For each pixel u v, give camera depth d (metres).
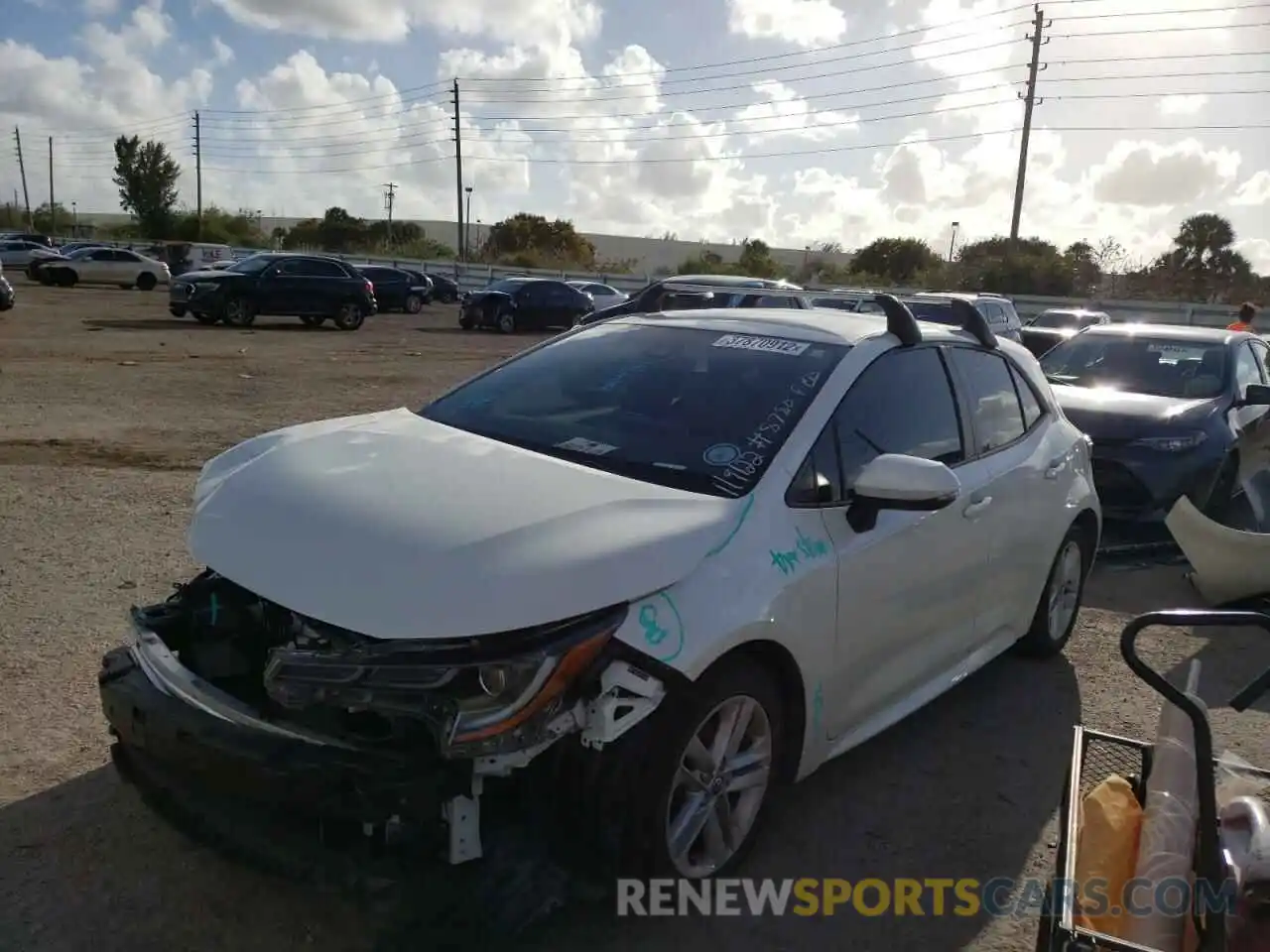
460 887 2.85
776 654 3.23
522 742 2.62
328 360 18.64
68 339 19.41
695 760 3.07
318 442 3.68
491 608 2.67
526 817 2.90
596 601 2.77
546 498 3.11
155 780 3.00
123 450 9.56
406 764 2.63
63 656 4.77
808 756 3.48
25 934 2.94
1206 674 5.36
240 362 17.39
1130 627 2.54
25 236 51.25
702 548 3.05
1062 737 4.53
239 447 3.88
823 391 3.74
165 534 6.84
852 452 3.70
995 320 19.53
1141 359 8.95
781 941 3.10
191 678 2.96
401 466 3.38
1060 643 5.47
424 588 2.72
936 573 4.00
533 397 4.08
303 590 2.83
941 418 4.27
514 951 2.96
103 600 5.52
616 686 2.76
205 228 76.75
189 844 3.38
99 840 3.39
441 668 2.63
